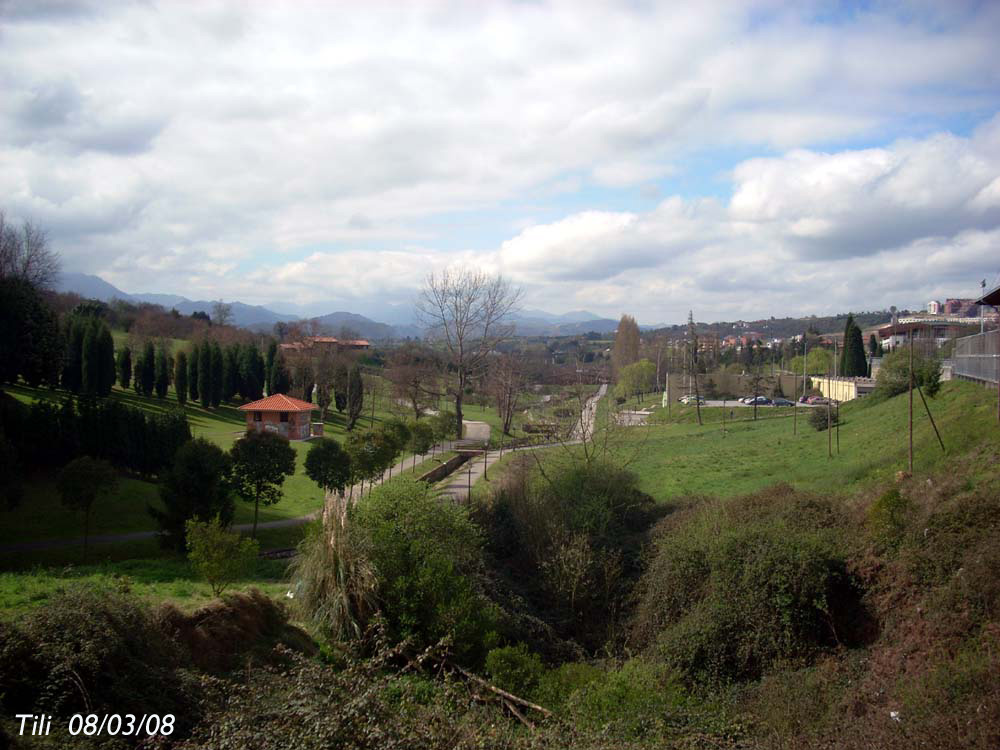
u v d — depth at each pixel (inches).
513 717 463.2
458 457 2150.6
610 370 4119.1
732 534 698.2
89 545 1019.3
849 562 641.0
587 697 468.4
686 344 3617.1
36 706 293.9
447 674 438.3
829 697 489.7
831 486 1056.2
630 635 738.2
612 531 987.3
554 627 773.3
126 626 361.7
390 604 565.9
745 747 405.7
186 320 4517.7
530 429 1798.7
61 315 2454.5
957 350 1569.9
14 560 920.3
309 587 575.5
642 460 1797.5
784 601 600.7
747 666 595.8
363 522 665.6
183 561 927.0
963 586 516.4
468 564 732.0
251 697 269.1
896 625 558.6
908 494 748.6
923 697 414.9
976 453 805.2
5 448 1043.3
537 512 981.8
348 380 2691.9
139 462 1486.2
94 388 2276.1
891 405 1675.7
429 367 2625.5
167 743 292.0
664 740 400.5
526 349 3223.4
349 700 257.6
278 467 1143.0
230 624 474.9
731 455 1722.4
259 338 4227.4
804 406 2933.1
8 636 314.2
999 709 358.6
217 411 2755.9
